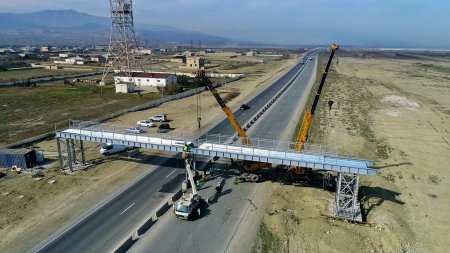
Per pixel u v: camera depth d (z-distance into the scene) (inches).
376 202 1502.2
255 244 1178.6
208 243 1183.6
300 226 1300.4
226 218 1349.7
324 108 3385.8
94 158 1999.3
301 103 3644.2
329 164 1385.3
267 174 1763.0
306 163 1430.9
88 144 2265.0
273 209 1417.3
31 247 1161.4
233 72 6786.4
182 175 1764.3
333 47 1459.2
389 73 6756.9
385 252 1170.0
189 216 1327.5
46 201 1480.1
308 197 1530.5
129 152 2026.3
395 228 1291.8
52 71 6510.8
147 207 1437.0
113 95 4065.0
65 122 2763.3
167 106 3481.8
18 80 4928.6
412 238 1266.0
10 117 2910.9
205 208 1428.4
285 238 1221.1
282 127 2691.9
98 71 6565.0
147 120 2807.6
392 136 2534.5
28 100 3646.7
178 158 2009.1
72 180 1695.4
